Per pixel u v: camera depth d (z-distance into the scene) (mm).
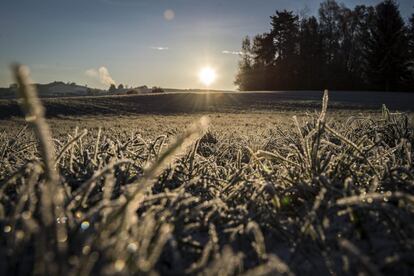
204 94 65188
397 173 3055
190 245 2020
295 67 91812
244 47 98750
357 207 2230
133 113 42500
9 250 1607
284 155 5004
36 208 2311
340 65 88438
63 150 2754
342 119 21406
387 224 2201
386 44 75562
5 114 41406
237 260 1544
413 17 78000
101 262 1516
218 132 11211
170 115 39375
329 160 3092
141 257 1522
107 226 1651
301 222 2316
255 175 3510
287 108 43750
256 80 96688
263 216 2436
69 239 1790
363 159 3193
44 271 1298
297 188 2824
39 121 1362
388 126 4875
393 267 1781
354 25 91250
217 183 3402
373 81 79000
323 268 1918
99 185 2975
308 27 91562
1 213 1931
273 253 2123
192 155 3613
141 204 2455
